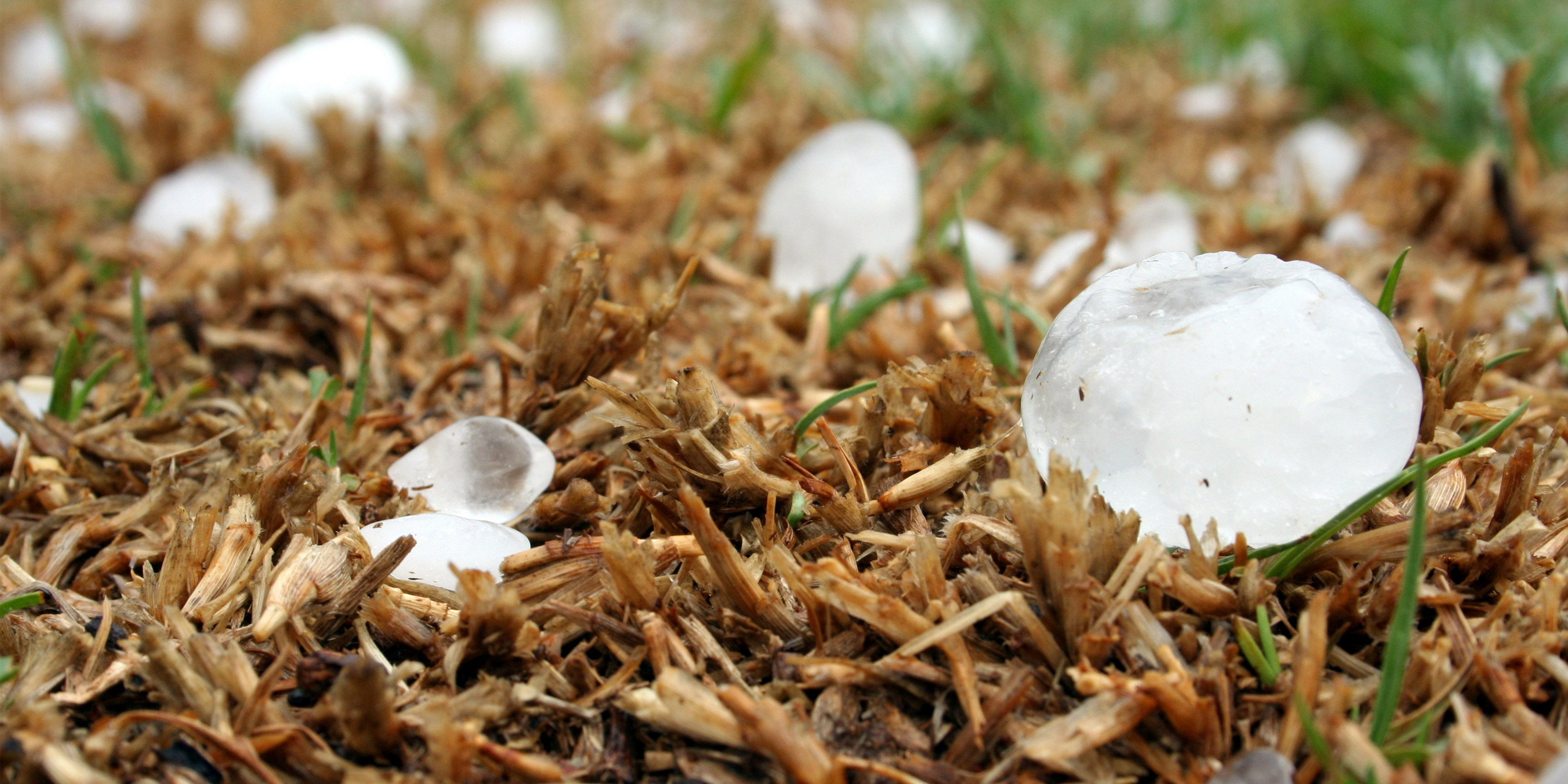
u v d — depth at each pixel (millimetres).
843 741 341
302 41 527
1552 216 462
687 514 354
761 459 362
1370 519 357
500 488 368
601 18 642
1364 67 544
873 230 431
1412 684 341
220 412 399
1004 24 579
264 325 428
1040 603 345
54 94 580
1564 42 516
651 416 361
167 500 375
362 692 321
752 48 505
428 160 479
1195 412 344
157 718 329
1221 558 350
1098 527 344
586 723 345
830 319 412
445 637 351
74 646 349
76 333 390
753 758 336
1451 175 461
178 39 620
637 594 350
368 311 384
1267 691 343
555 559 356
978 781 328
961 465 361
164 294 433
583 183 483
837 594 342
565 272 383
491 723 344
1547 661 342
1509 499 356
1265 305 345
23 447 383
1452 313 421
